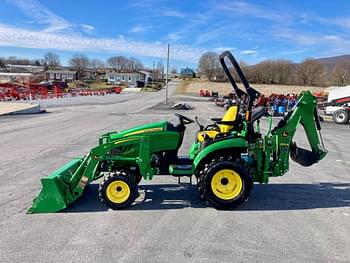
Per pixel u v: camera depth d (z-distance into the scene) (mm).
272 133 5359
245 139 5191
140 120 17531
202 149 5078
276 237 4082
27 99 34812
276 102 22453
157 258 3572
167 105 29688
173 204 5176
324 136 13117
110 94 54219
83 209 4949
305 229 4324
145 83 94375
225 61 5434
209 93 51750
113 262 3494
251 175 5047
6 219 4559
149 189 5883
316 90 58188
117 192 4922
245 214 4797
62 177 4910
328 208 5086
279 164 5336
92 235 4105
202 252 3703
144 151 5035
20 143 10344
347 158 8805
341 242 3975
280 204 5223
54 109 24703
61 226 4355
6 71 122125
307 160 5629
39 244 3867
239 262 3508
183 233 4168
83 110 24125
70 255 3627
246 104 5293
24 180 6352
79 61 133375
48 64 135375
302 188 6074
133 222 4500
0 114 19297
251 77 72562
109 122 16500
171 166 5133
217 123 5465
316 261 3541
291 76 71500
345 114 18500
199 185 4969
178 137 5141
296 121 5344
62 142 10539
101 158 4988
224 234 4148
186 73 118375
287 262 3514
